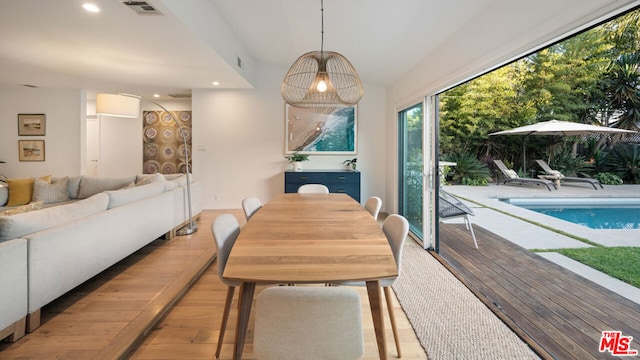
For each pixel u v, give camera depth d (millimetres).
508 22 1898
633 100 5824
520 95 7848
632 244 3416
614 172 6805
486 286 2400
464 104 8438
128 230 2760
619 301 2111
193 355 1597
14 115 5207
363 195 5312
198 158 5277
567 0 1462
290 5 2955
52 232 1888
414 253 3244
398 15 2662
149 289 2318
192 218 4285
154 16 2395
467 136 8633
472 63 2326
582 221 5242
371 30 3088
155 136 6695
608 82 6133
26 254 1708
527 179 7539
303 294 876
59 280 1943
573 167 7449
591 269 2725
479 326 1831
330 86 2316
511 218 4848
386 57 3711
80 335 1721
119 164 6699
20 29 2629
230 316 1990
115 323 1847
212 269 2812
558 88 7199
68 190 4266
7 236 1686
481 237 3824
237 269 1146
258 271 1133
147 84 4828
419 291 2320
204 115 5234
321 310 890
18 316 1663
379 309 1326
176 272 2654
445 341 1681
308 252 1319
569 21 1457
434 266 2848
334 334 908
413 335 1771
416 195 3834
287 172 4824
